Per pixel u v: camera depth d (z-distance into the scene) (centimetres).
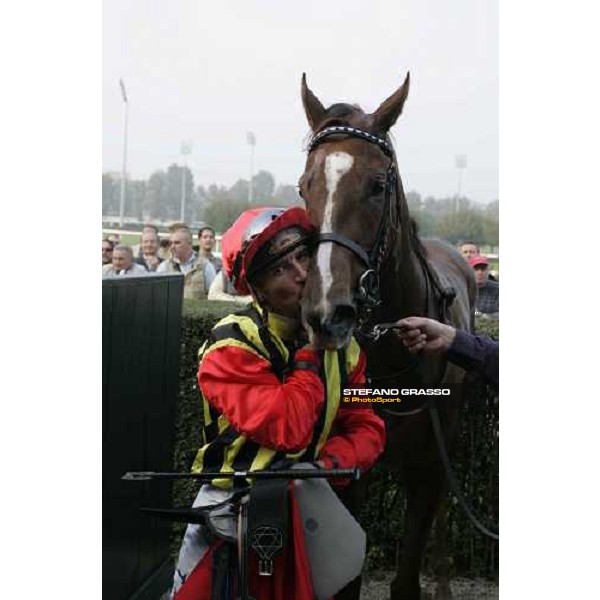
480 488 447
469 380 399
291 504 250
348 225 302
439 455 377
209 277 476
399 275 349
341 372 276
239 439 260
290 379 256
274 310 268
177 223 460
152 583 404
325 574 252
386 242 322
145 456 391
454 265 433
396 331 349
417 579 389
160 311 409
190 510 253
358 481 343
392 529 453
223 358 255
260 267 264
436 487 382
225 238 279
